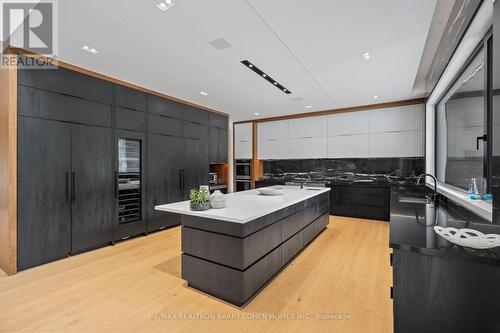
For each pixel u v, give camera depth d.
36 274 2.60
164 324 1.80
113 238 3.56
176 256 3.13
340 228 4.42
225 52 2.68
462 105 2.80
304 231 3.35
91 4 1.85
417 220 1.66
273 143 6.41
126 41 2.44
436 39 2.69
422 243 1.18
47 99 2.85
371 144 5.13
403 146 4.81
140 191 3.96
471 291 1.09
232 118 6.61
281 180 6.36
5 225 2.64
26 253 2.69
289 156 6.16
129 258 3.06
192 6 1.88
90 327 1.76
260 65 3.04
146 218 4.05
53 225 2.92
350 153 5.36
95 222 3.34
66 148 3.03
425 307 1.17
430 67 3.47
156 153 4.21
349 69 3.16
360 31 2.24
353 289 2.29
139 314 1.92
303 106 5.25
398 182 5.07
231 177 7.09
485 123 2.08
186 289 2.30
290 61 2.91
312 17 2.02
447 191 2.72
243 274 2.01
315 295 2.19
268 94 4.35
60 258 3.00
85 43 2.49
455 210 1.99
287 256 2.82
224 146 5.92
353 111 5.32
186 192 4.79
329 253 3.20
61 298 2.14
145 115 4.02
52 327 1.76
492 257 1.02
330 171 5.88
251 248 2.12
